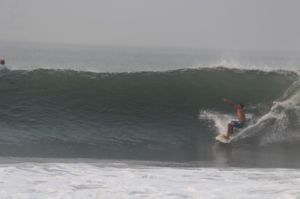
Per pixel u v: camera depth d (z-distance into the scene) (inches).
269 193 1266.0
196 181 1398.9
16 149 1910.7
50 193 1216.2
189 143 2170.3
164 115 2455.7
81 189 1263.5
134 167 1622.8
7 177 1363.2
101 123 2368.4
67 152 1910.7
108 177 1414.9
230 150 2076.8
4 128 2220.7
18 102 2427.4
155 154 1948.8
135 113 2456.9
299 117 2340.1
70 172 1470.2
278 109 2374.5
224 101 2444.6
